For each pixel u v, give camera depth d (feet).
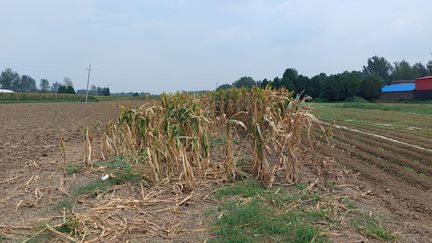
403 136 49.57
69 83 356.59
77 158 31.99
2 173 27.63
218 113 47.03
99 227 17.30
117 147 31.40
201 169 25.41
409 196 22.61
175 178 23.97
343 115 91.71
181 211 19.36
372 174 27.89
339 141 45.29
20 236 16.40
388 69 385.29
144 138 28.50
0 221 18.15
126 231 16.89
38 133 53.93
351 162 32.24
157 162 23.70
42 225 17.22
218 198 21.06
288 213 18.47
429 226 17.97
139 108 30.12
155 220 18.24
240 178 24.75
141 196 21.53
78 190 22.30
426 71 334.85
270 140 24.50
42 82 444.96
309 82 202.39
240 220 17.38
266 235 16.15
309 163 30.27
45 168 28.43
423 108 114.62
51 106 152.35
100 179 24.36
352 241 15.99
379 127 62.28
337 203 20.42
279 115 25.30
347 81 197.06
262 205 19.65
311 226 17.04
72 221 17.30
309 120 25.81
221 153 30.91
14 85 414.82
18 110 120.78
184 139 26.30
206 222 17.81
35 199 21.18
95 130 56.29
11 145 41.50
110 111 114.32
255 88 27.17
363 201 21.29
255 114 24.47
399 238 16.44
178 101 30.58
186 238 16.30
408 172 28.55
